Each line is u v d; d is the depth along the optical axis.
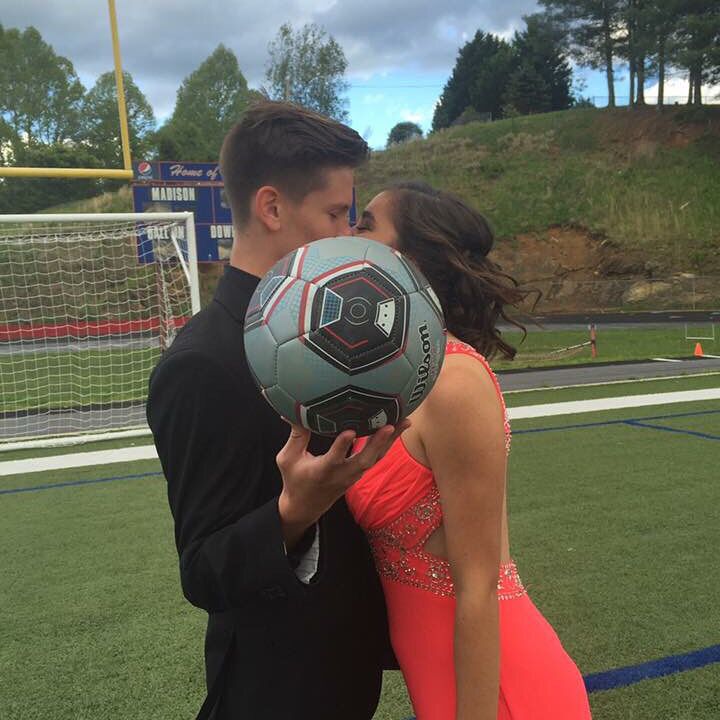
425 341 0.86
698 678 2.60
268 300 0.87
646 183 28.95
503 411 1.19
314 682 1.17
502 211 28.97
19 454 6.82
